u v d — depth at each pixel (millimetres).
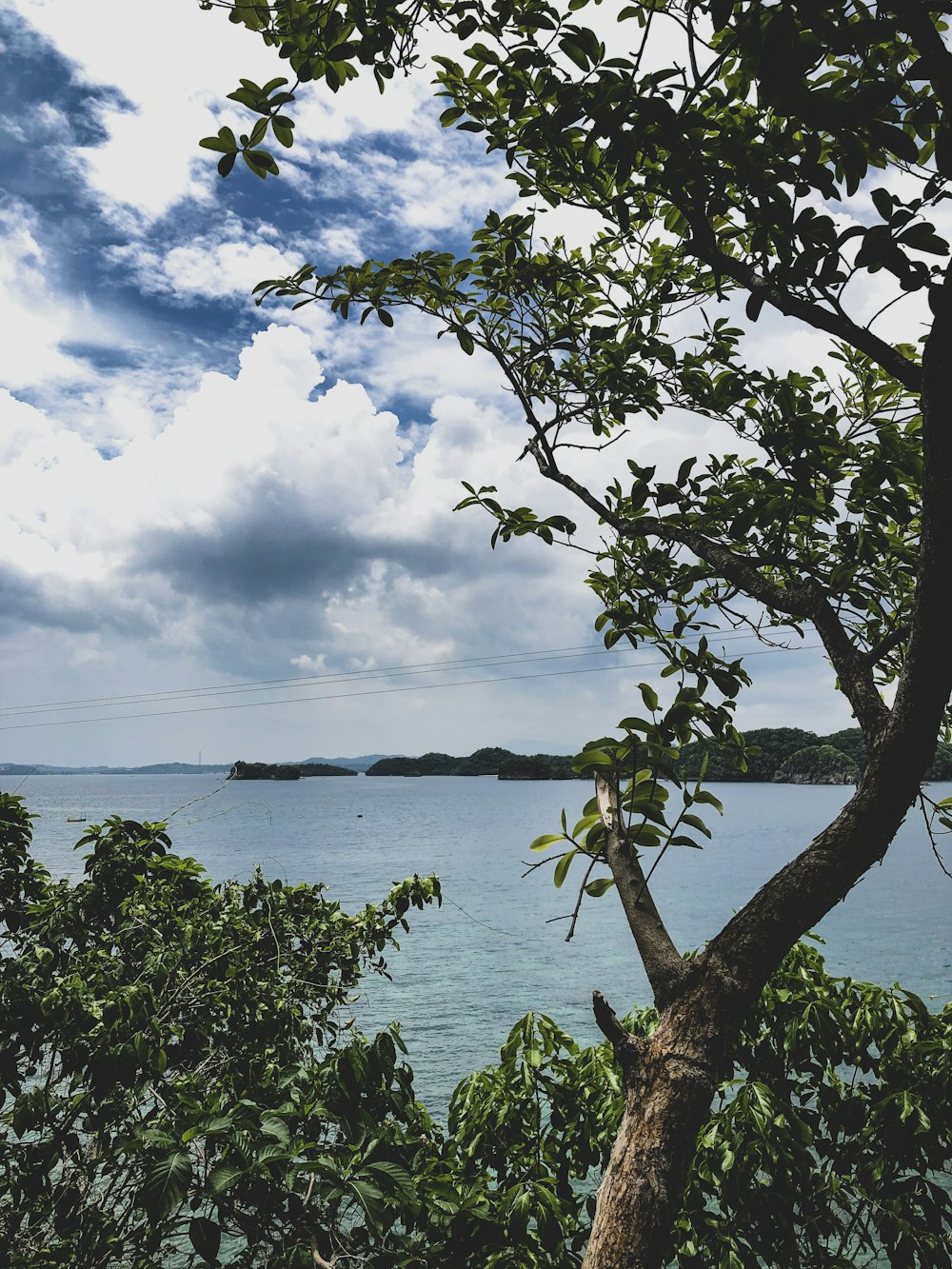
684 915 48656
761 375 3141
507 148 2736
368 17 2223
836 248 1823
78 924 4355
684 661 2740
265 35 2254
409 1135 3359
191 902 4887
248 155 2135
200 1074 3852
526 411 3457
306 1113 2939
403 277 3295
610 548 3268
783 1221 3176
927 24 1566
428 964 35562
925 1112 3375
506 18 2184
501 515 2932
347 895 53406
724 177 1953
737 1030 1577
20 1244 3211
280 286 3350
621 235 3268
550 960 36531
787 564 2703
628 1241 1351
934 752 1657
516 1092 3752
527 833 123438
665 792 1888
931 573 1625
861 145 1723
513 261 3326
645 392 3314
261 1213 2896
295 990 4820
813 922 1628
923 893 58781
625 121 1918
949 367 1634
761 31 1669
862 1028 3688
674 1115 1452
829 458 2816
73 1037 3406
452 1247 2969
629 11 1944
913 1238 3223
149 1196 2436
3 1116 3254
